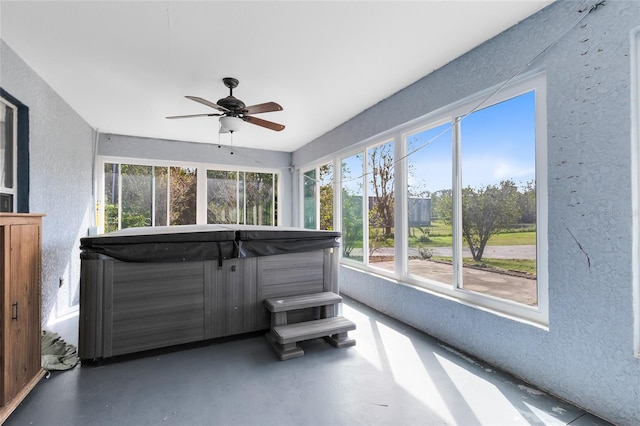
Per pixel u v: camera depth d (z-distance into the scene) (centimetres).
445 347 281
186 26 227
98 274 250
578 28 194
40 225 221
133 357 264
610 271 181
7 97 263
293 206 666
